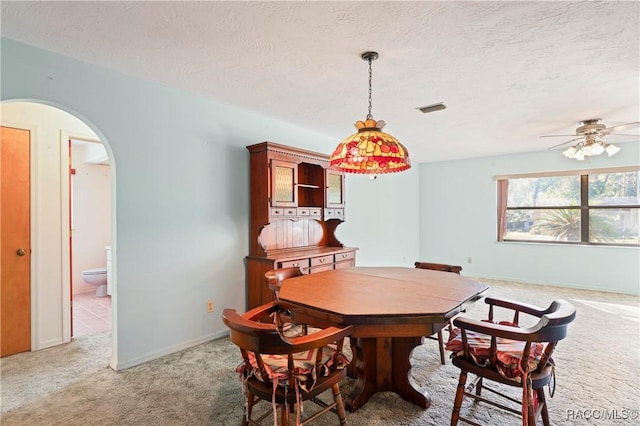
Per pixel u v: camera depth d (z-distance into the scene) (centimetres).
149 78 266
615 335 320
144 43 211
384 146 205
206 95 304
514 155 580
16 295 281
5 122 279
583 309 405
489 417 194
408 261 654
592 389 224
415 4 168
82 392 221
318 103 323
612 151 369
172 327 286
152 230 274
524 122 385
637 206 492
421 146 522
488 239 608
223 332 325
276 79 266
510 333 153
